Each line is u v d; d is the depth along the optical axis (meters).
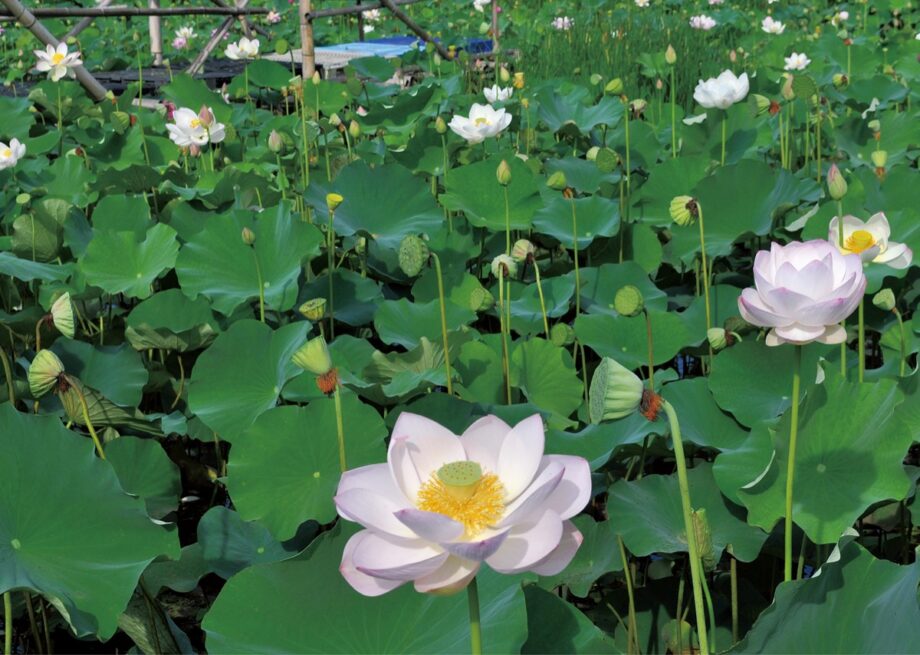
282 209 2.52
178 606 2.10
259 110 5.18
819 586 1.42
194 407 2.04
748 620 1.82
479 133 3.12
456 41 8.30
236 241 2.50
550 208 2.89
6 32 10.20
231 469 1.81
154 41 7.89
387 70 5.92
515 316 2.48
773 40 7.04
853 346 2.63
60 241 2.93
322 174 3.61
